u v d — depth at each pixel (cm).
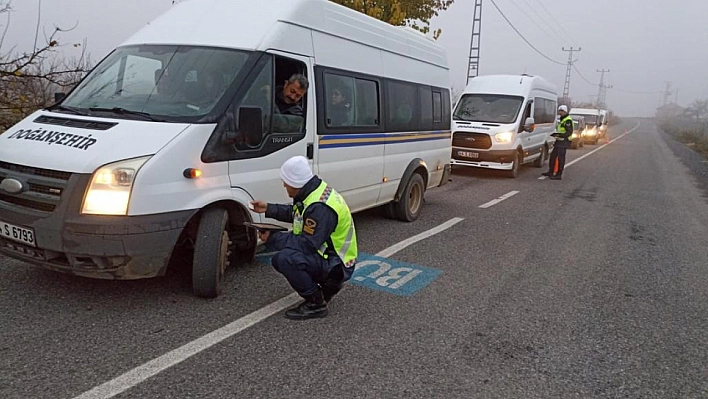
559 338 412
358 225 750
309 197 399
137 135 394
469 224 802
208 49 475
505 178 1403
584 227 823
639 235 789
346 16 602
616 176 1579
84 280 462
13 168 392
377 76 661
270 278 499
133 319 395
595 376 356
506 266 595
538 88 1580
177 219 394
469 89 1527
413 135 764
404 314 440
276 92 494
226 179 436
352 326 410
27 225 375
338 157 590
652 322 456
